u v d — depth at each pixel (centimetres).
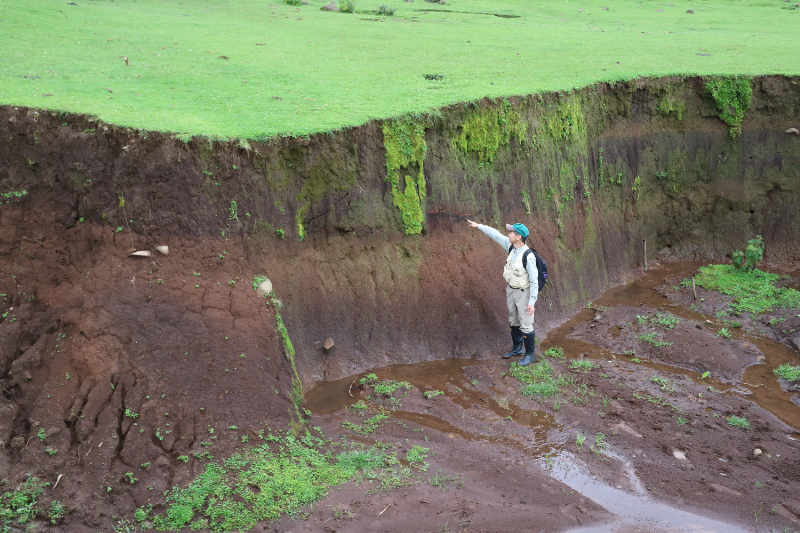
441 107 882
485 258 914
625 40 1566
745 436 700
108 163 695
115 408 595
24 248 696
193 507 535
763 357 882
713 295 1079
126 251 681
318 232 802
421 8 2122
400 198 850
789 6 2241
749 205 1239
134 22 1440
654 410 747
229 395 628
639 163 1193
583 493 606
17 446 555
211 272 702
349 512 547
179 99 882
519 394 767
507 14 2102
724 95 1198
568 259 1038
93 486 539
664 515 579
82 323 639
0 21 1247
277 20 1686
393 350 831
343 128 797
